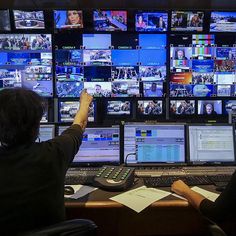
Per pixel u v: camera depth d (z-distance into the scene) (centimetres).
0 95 117
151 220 208
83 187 178
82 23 327
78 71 334
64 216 120
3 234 105
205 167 213
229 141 217
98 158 212
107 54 333
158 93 339
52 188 115
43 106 125
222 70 340
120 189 171
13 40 330
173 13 325
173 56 336
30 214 108
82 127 150
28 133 118
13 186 107
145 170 209
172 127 216
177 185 170
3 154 113
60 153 123
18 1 313
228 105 343
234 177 132
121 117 339
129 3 323
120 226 207
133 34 333
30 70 334
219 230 140
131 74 336
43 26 328
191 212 201
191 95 341
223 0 313
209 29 333
